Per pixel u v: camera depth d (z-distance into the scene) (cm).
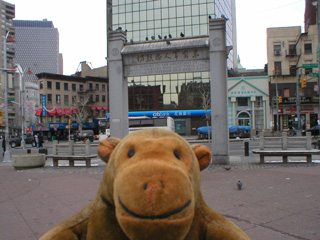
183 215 133
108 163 181
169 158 153
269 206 556
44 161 1288
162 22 4516
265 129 3878
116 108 1288
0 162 1684
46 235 184
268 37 4234
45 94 5612
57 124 4778
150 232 128
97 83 6375
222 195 650
